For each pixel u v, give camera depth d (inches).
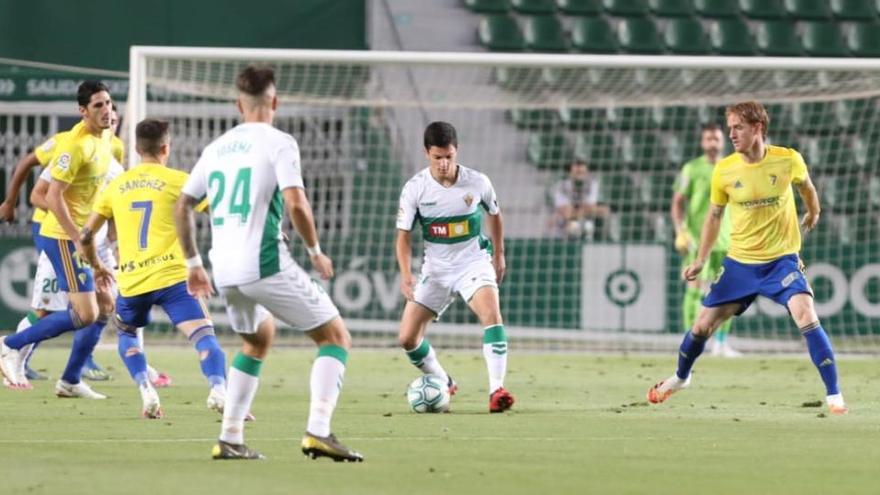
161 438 1091.3
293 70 2817.4
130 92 2190.0
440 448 1027.9
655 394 1437.0
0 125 2714.1
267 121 921.5
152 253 1272.1
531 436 1120.8
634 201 2869.1
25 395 1512.1
